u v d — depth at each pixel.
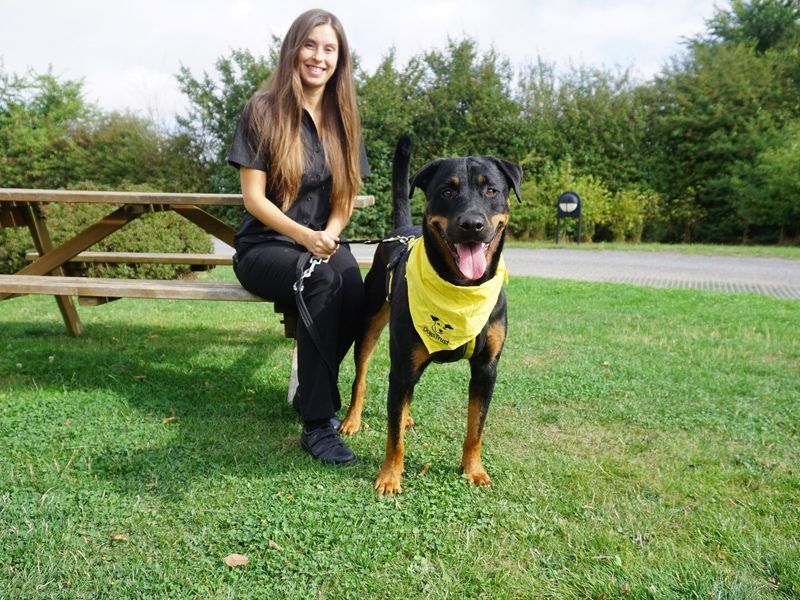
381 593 1.89
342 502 2.41
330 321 2.92
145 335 4.95
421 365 2.60
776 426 3.22
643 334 5.24
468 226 2.33
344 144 3.31
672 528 2.25
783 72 17.94
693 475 2.65
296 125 3.06
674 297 7.11
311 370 2.88
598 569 2.00
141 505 2.35
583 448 2.95
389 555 2.06
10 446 2.81
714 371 4.17
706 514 2.33
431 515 2.34
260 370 4.04
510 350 4.63
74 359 4.15
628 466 2.72
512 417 3.33
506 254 13.09
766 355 4.63
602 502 2.42
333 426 3.09
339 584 1.93
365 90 16.88
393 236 3.24
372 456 2.87
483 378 2.63
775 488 2.54
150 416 3.21
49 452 2.76
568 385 3.80
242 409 3.36
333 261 3.10
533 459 2.80
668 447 2.95
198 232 8.23
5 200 3.64
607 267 10.78
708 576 1.94
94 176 19.16
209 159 18.44
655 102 18.75
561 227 17.20
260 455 2.81
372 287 3.30
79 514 2.27
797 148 15.45
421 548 2.12
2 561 1.99
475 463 2.66
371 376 4.00
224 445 2.90
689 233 18.38
